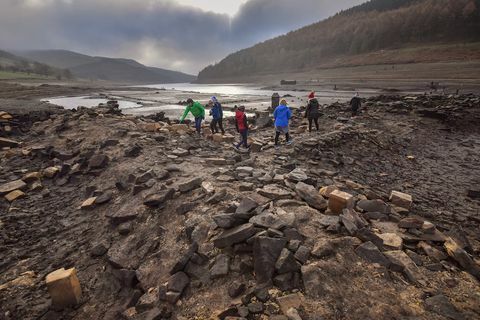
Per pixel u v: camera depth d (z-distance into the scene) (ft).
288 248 13.70
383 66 408.87
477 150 43.93
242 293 12.54
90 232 20.61
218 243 14.92
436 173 34.63
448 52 363.97
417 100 80.18
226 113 95.04
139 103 140.15
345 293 11.56
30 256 18.79
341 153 38.70
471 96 85.20
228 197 19.92
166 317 12.16
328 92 207.92
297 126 55.57
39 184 29.30
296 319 10.42
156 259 15.88
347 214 16.67
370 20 617.62
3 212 24.67
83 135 43.21
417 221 17.60
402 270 12.93
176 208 19.72
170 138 40.24
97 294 14.96
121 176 27.91
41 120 56.85
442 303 11.12
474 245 18.67
